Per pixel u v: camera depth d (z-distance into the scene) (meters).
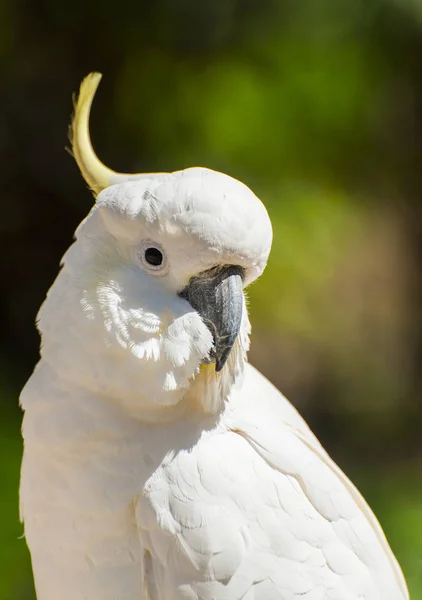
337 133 12.93
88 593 5.80
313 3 12.52
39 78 12.59
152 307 5.37
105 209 5.43
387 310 16.41
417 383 16.31
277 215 12.11
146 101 12.06
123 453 5.59
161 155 11.95
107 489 5.59
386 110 14.04
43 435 5.66
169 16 12.11
